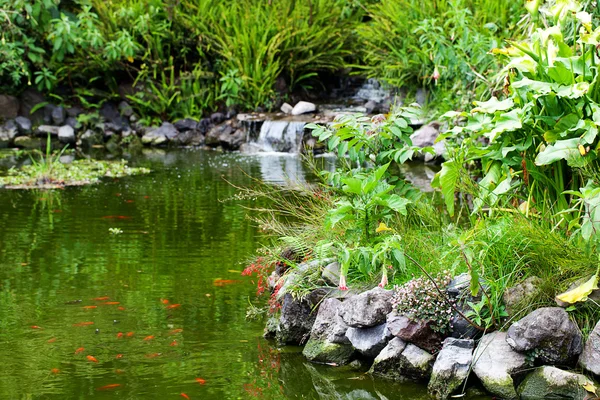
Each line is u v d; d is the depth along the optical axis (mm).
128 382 3543
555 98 4020
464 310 3676
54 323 4293
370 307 3768
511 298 3670
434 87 11219
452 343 3568
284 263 4598
